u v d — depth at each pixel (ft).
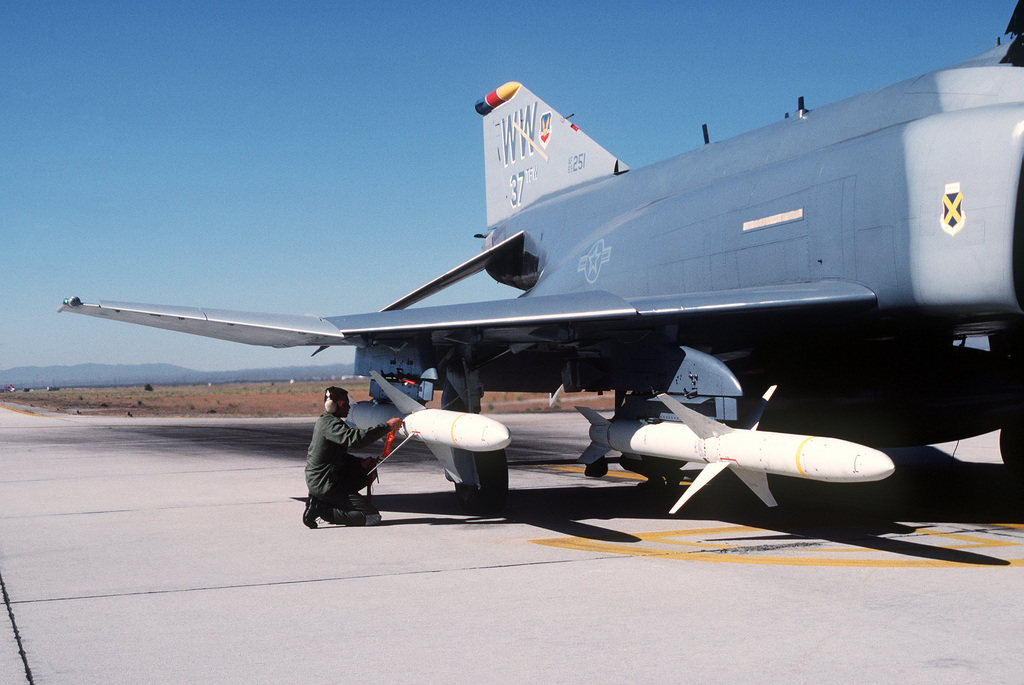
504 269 44.32
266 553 19.98
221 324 23.11
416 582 16.76
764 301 21.93
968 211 19.90
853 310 22.66
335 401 23.61
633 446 23.80
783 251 24.63
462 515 26.00
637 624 13.62
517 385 36.47
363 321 23.85
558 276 36.47
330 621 14.06
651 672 11.36
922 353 27.25
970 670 11.27
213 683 11.21
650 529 23.16
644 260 30.27
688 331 25.76
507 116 47.93
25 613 14.79
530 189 45.19
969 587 15.83
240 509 27.48
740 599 15.12
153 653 12.50
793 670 11.35
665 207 30.37
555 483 35.01
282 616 14.42
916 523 24.03
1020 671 11.21
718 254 26.96
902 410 26.99
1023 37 21.89
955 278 20.18
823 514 25.86
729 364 29.14
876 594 15.38
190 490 32.58
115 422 92.94
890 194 21.59
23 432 72.49
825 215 23.34
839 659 11.77
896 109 23.79
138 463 44.09
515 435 65.46
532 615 14.24
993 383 27.04
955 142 20.36
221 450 52.60
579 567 18.02
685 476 37.04
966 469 37.55
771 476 36.22
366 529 23.36
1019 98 20.84
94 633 13.55
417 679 11.25
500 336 25.46
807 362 27.78
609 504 28.43
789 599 15.08
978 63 23.21
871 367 27.09
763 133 28.99
